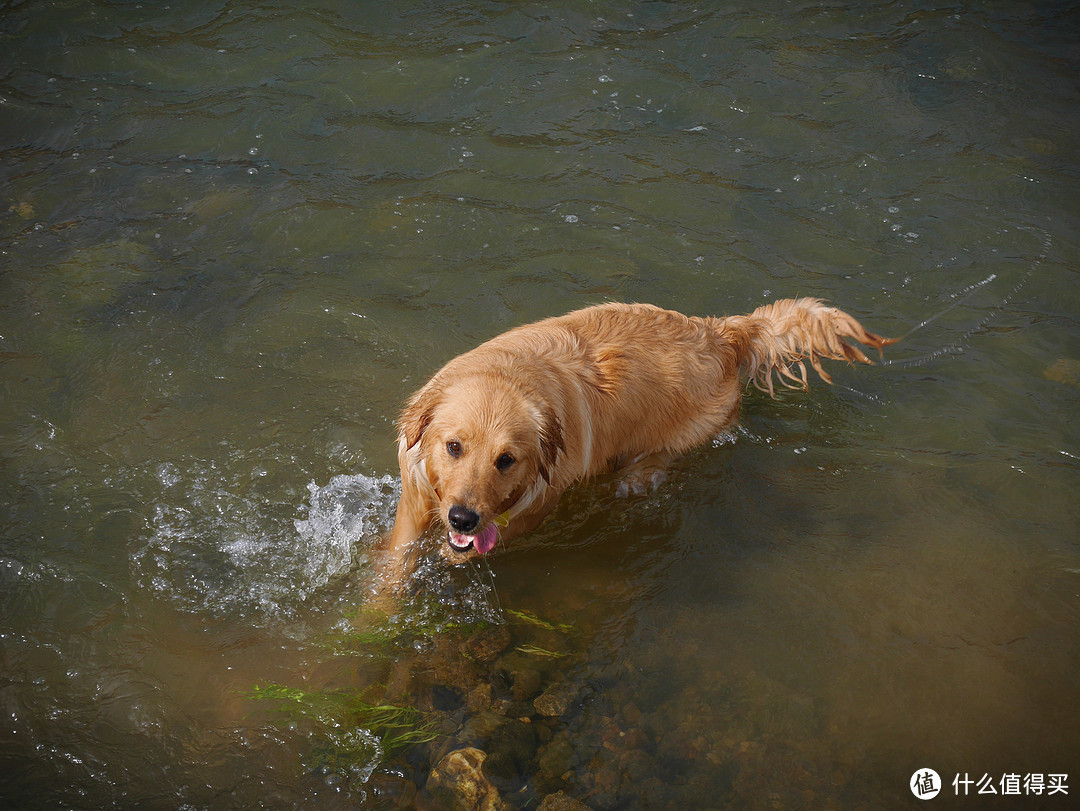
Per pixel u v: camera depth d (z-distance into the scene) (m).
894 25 3.72
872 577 2.23
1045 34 3.65
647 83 3.37
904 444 2.47
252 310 2.67
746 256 2.84
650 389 2.40
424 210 2.93
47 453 2.35
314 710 2.00
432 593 2.21
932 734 2.00
